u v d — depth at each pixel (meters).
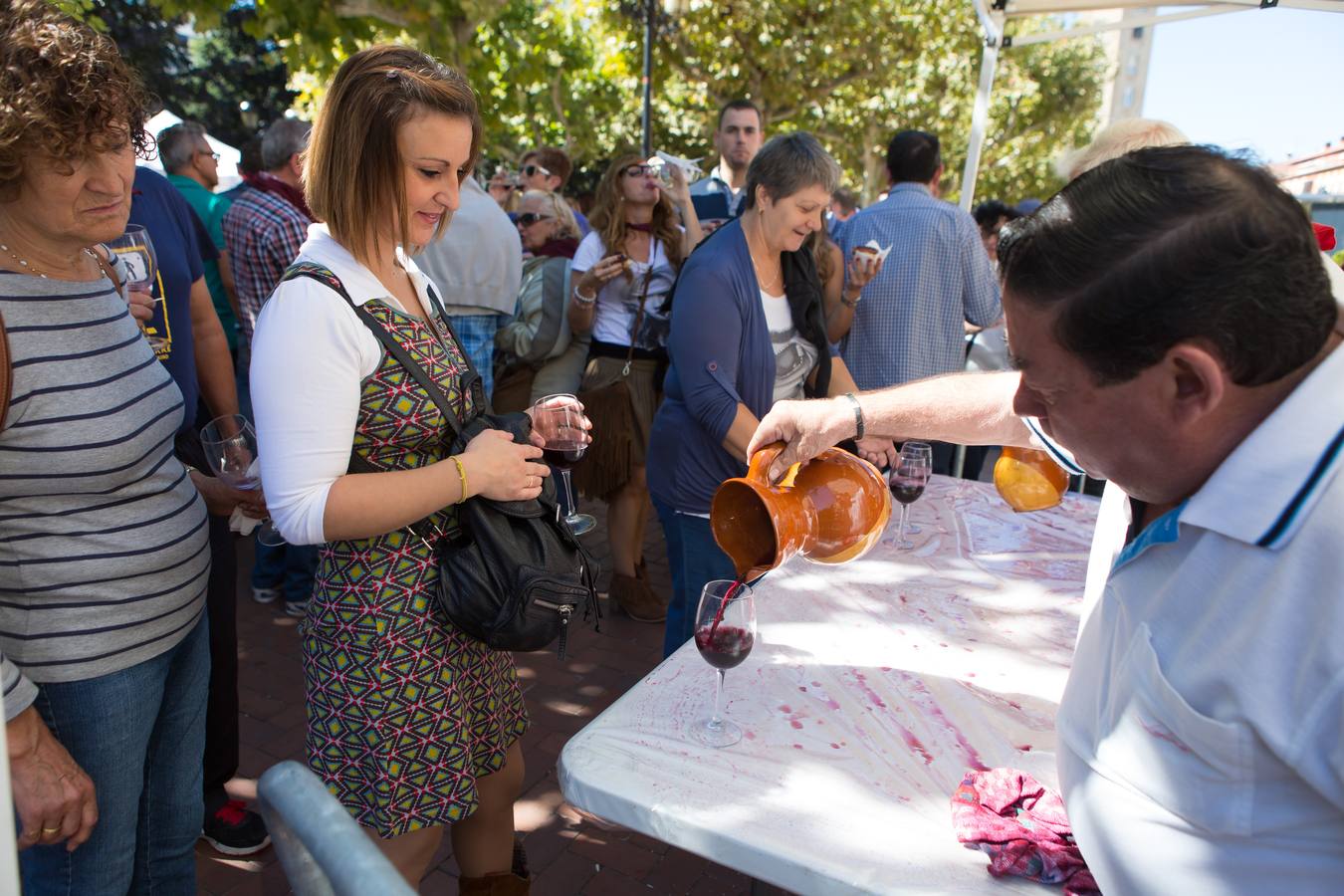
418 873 1.52
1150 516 0.94
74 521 1.32
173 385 1.49
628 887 2.25
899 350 3.45
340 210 1.37
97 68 1.18
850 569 1.87
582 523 2.28
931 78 13.70
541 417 1.65
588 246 3.65
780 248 2.30
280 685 3.13
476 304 3.49
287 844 0.67
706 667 1.45
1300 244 0.69
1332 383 0.71
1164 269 0.68
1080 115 20.81
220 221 4.06
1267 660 0.70
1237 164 0.72
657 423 2.45
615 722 1.27
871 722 1.29
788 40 11.59
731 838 1.03
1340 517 0.68
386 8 6.36
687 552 2.42
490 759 1.62
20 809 1.20
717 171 4.59
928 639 1.56
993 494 2.52
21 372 1.22
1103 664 0.90
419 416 1.41
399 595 1.41
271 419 1.29
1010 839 1.01
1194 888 0.79
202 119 15.37
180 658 1.60
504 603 1.39
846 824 1.07
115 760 1.40
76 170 1.19
